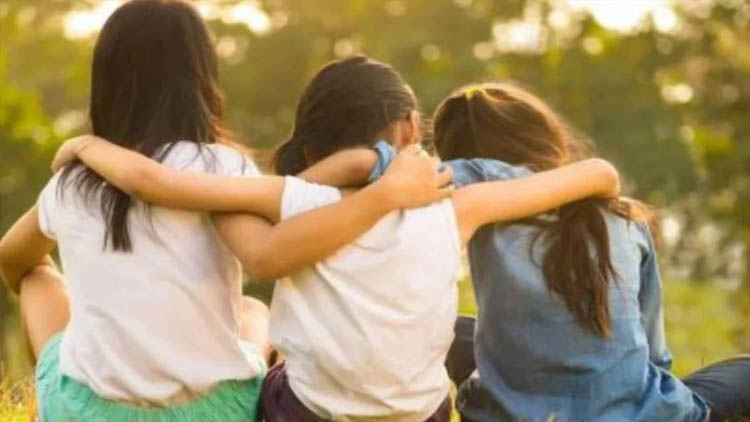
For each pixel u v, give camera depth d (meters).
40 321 4.80
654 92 35.50
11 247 4.79
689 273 34.06
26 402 5.86
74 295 4.46
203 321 4.42
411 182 4.26
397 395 4.28
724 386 5.09
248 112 34.72
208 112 4.52
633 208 4.75
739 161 34.00
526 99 4.94
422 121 5.08
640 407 4.64
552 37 35.62
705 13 36.16
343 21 35.59
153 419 4.41
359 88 4.59
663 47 36.00
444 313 4.29
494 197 4.43
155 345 4.36
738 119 35.69
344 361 4.22
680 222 34.00
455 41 34.62
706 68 36.16
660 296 4.89
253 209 4.32
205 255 4.42
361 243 4.23
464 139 4.89
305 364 4.28
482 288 4.67
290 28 35.16
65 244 4.45
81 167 4.46
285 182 4.34
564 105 34.66
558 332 4.60
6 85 34.22
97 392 4.40
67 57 39.72
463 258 4.91
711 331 34.38
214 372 4.41
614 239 4.66
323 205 4.28
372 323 4.21
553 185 4.52
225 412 4.46
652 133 33.66
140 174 4.30
